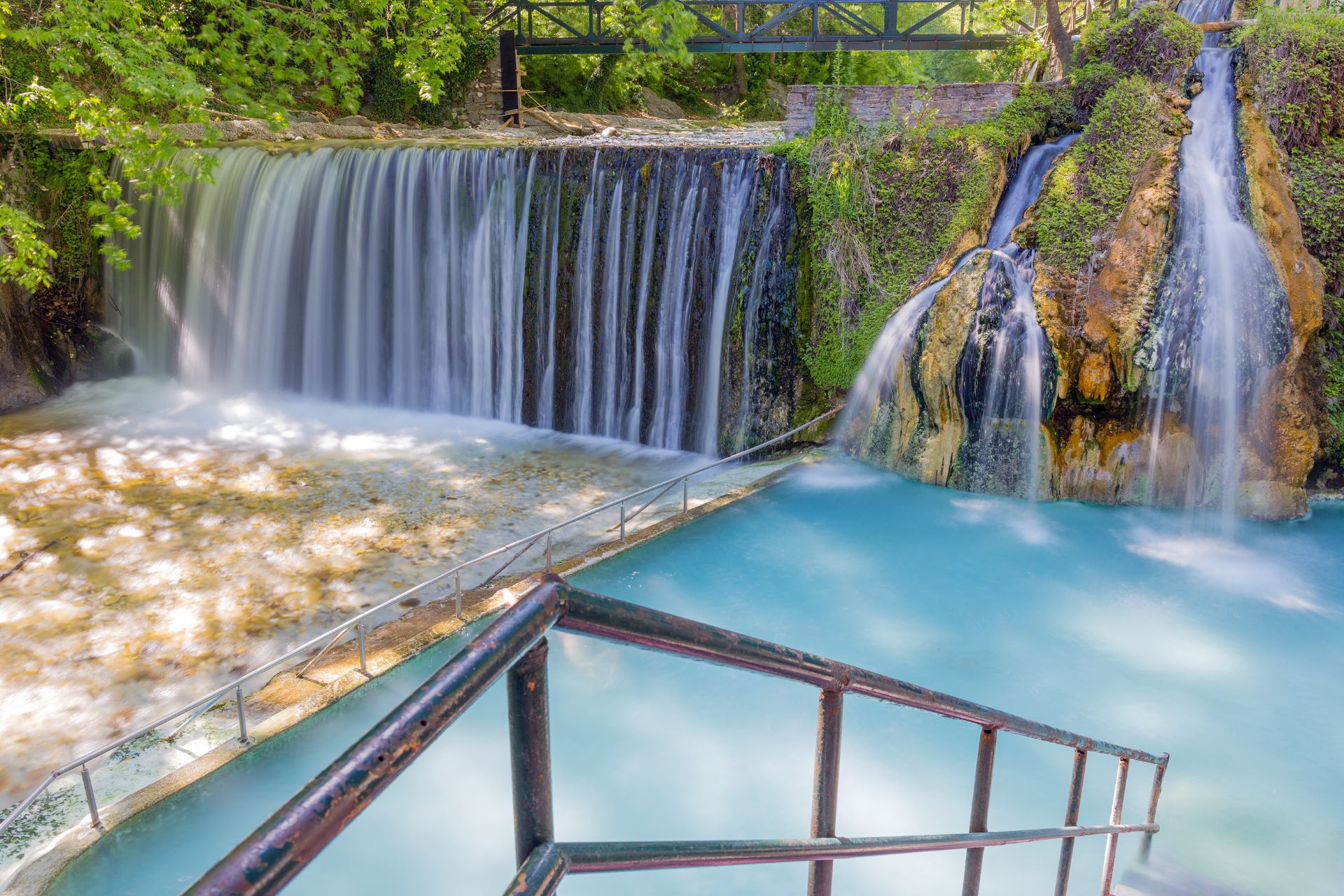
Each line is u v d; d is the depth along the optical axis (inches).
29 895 217.5
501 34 913.5
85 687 330.0
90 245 713.6
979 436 484.4
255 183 682.8
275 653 351.6
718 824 250.5
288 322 690.8
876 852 75.6
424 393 674.2
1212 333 448.5
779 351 564.7
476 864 231.8
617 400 619.5
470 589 397.7
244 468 544.7
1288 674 336.8
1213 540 438.3
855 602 378.0
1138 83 505.0
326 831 27.8
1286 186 478.0
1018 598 386.0
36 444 578.2
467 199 636.7
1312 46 478.9
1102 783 277.0
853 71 1181.1
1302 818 264.4
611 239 602.9
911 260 527.2
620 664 324.5
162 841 237.3
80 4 517.7
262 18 647.1
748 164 558.6
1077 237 478.9
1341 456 486.3
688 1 818.2
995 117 560.7
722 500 470.0
